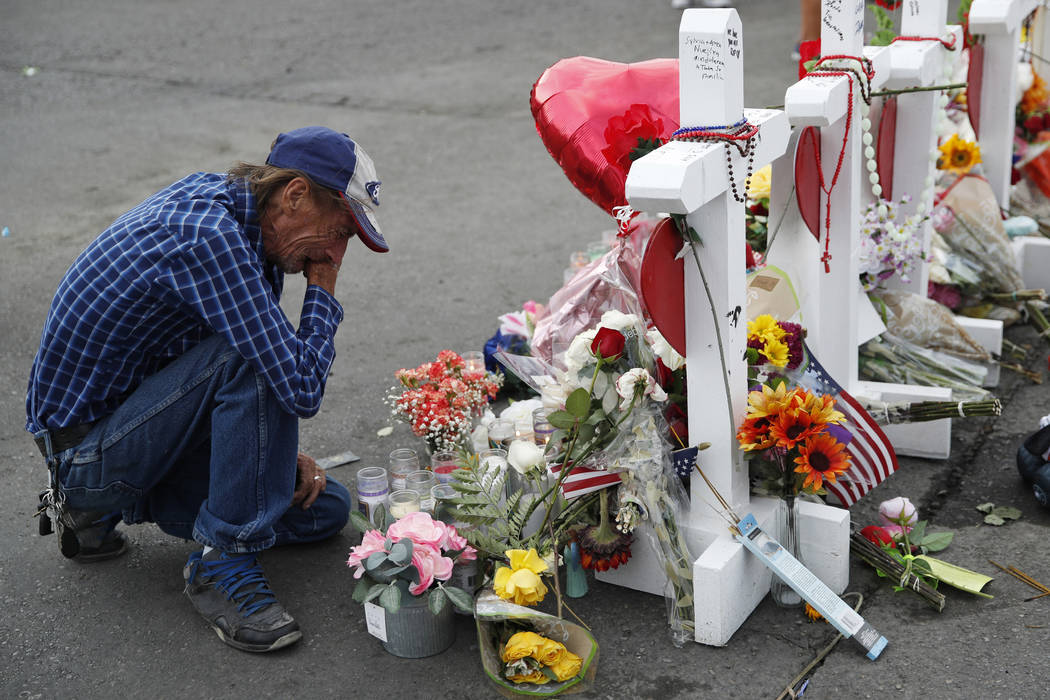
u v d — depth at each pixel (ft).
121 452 8.62
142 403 8.55
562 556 9.34
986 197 13.04
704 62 7.55
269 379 8.30
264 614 8.68
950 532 9.66
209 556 8.86
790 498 8.72
